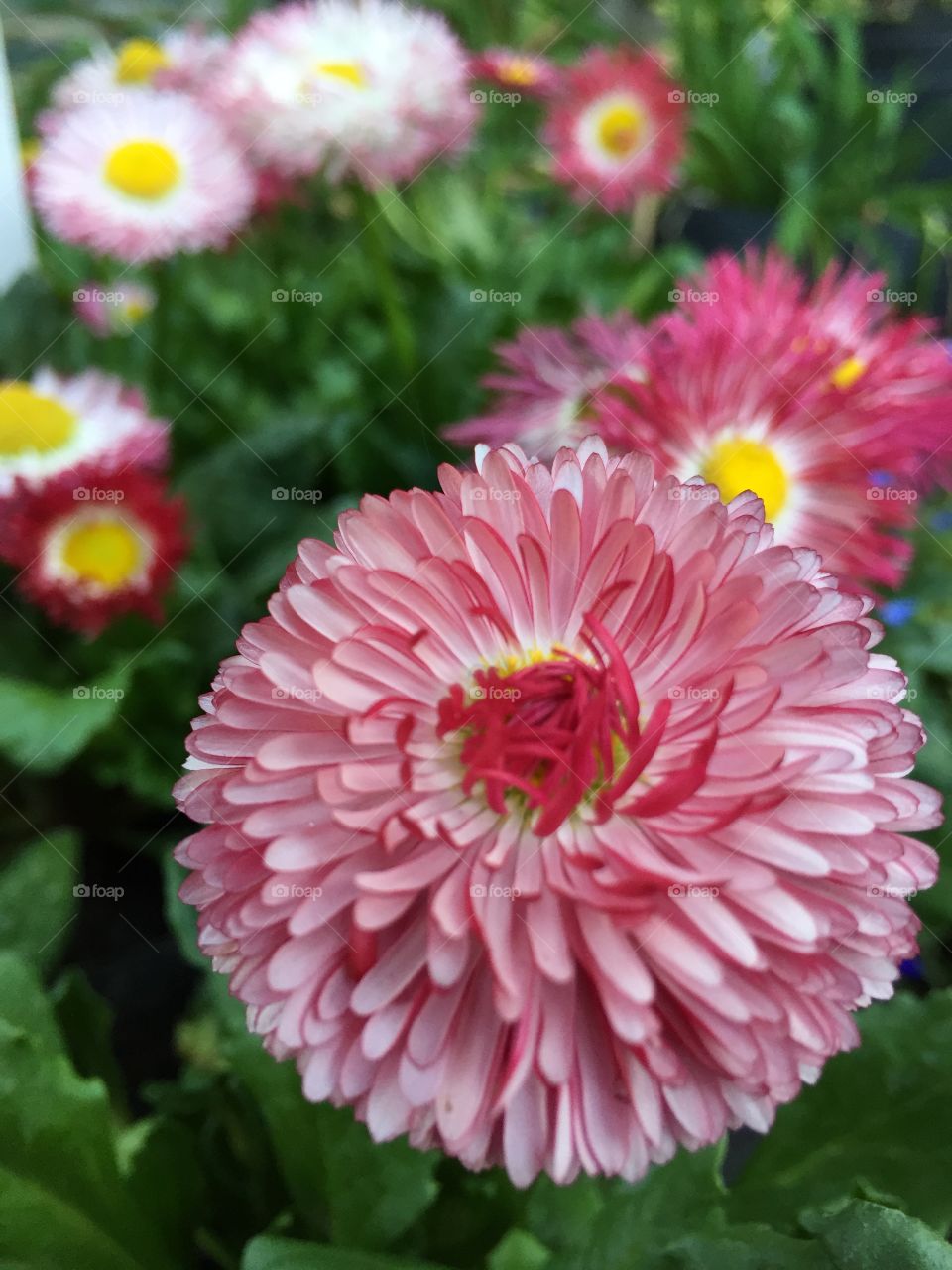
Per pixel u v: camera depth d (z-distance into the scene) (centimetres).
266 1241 8
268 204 21
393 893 6
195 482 18
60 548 16
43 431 17
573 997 7
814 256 25
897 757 7
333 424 19
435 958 6
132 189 19
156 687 16
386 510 7
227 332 22
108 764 17
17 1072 8
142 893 16
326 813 7
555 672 7
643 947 6
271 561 17
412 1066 6
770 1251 8
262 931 7
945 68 29
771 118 26
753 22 28
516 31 30
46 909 13
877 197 26
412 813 7
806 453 12
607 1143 6
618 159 23
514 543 7
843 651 7
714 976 6
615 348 14
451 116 19
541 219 27
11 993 9
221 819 7
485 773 7
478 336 20
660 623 7
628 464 8
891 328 13
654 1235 8
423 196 22
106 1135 9
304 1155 9
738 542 7
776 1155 10
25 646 18
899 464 12
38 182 19
